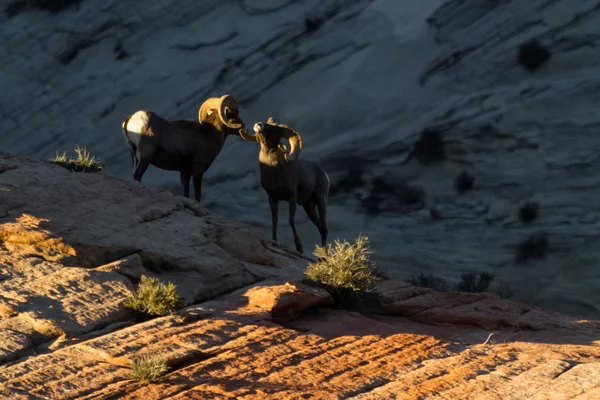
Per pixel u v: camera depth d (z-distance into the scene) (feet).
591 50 404.57
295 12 458.50
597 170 378.94
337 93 438.40
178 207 161.38
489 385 94.02
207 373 93.66
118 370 92.27
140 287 113.39
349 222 410.93
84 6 467.93
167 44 464.24
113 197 153.38
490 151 401.49
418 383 94.63
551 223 375.25
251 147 435.12
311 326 116.06
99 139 447.01
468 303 139.03
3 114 452.76
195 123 202.18
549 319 131.95
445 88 424.46
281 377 94.22
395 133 420.36
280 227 412.36
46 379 88.17
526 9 418.72
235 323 109.29
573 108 395.34
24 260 119.24
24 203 138.62
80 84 456.86
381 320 128.57
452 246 387.55
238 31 460.96
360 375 96.94
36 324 101.24
